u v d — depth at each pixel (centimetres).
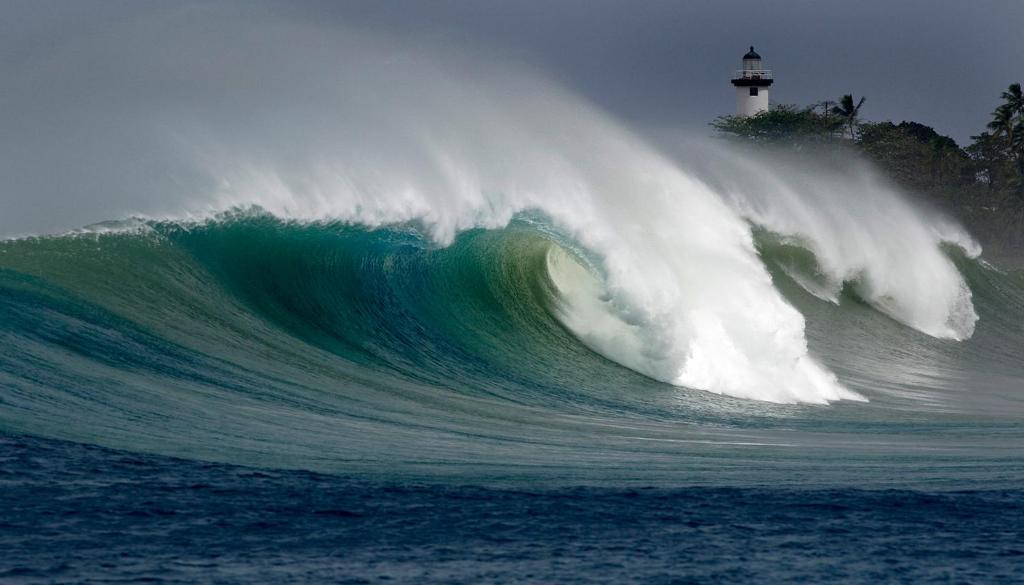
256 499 3856
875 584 3244
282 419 5197
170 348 6097
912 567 3403
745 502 4131
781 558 3469
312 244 7950
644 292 8031
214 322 6762
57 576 3052
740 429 6347
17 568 3094
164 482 3972
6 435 4306
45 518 3519
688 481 4475
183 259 7256
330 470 4322
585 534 3650
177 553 3288
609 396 7125
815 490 4359
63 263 6669
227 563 3228
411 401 6194
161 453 4334
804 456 5247
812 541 3653
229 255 7531
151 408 5006
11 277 6259
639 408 6869
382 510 3819
